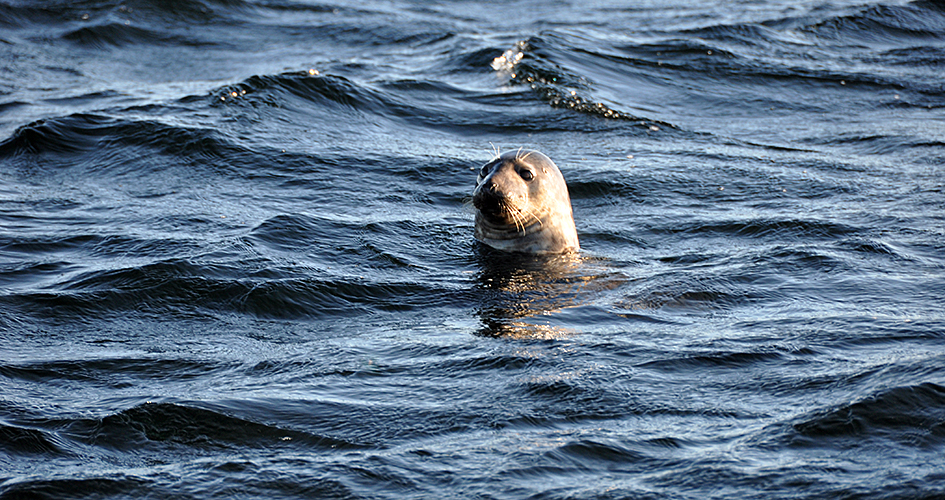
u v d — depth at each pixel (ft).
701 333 78.33
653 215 125.39
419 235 111.86
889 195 133.28
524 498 51.13
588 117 180.14
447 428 59.88
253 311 84.79
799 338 76.13
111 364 71.41
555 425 60.13
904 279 94.22
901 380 64.18
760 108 197.98
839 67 234.58
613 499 50.80
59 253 101.65
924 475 52.34
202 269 92.94
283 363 71.92
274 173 138.00
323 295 89.10
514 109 184.34
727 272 97.30
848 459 54.60
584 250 109.91
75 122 156.66
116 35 254.06
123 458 56.24
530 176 105.29
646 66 225.15
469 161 148.05
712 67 227.20
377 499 51.44
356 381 67.87
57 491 51.83
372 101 181.98
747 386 66.03
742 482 52.21
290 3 305.94
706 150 161.07
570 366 70.23
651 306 86.69
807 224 117.91
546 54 221.87
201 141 148.36
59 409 62.59
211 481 53.31
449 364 71.15
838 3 313.94
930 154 159.02
